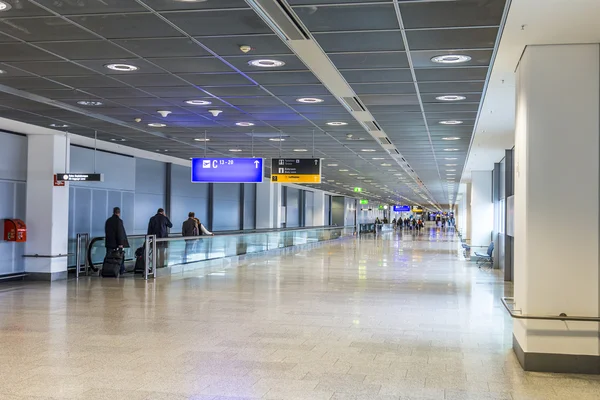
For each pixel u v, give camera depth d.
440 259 23.62
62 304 10.92
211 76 8.97
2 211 13.96
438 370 6.54
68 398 5.39
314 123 13.52
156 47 7.38
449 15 5.95
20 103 11.10
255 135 15.65
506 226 16.09
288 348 7.54
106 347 7.45
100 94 10.41
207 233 19.73
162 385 5.82
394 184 37.59
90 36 6.93
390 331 8.72
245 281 15.16
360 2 5.65
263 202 33.88
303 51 7.47
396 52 7.42
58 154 14.70
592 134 6.60
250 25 6.44
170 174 23.97
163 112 12.12
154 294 12.43
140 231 22.09
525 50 6.85
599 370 6.50
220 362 6.77
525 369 6.60
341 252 28.34
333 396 5.54
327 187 43.19
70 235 16.77
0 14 6.18
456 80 8.89
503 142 15.62
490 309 10.80
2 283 13.91
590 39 6.45
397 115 12.20
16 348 7.35
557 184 6.64
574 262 6.61
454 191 45.88
